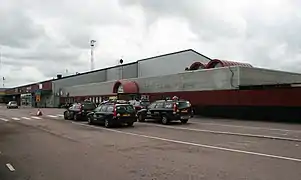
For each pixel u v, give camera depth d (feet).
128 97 146.41
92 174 26.30
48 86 254.27
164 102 78.28
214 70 104.06
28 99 286.87
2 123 84.99
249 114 93.71
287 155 33.55
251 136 50.62
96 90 190.08
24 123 84.38
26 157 34.96
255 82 101.86
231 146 40.37
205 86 107.14
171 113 75.41
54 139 50.44
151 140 47.39
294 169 26.94
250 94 93.25
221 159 31.83
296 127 66.80
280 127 66.85
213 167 28.14
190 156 33.76
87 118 88.84
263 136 50.37
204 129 63.10
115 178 24.88
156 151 37.35
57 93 249.34
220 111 101.86
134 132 59.36
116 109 69.92
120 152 37.04
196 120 88.79
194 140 46.62
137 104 100.94
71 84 253.44
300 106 81.61
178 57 195.62
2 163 31.73
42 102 264.52
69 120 94.53
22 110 176.86
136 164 29.99
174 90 120.88
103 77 247.50
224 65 112.47
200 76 109.19
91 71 251.39
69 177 25.54
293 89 83.56
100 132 60.39
